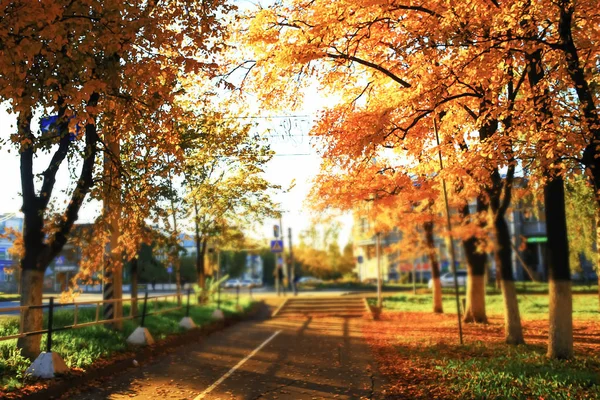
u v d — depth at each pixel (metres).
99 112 9.57
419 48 9.91
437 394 8.39
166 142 10.63
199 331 18.67
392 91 12.40
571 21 9.45
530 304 27.42
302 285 56.72
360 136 11.13
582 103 8.98
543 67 9.86
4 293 18.25
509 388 8.28
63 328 10.18
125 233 12.56
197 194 14.38
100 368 10.21
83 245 12.38
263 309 32.25
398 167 12.81
